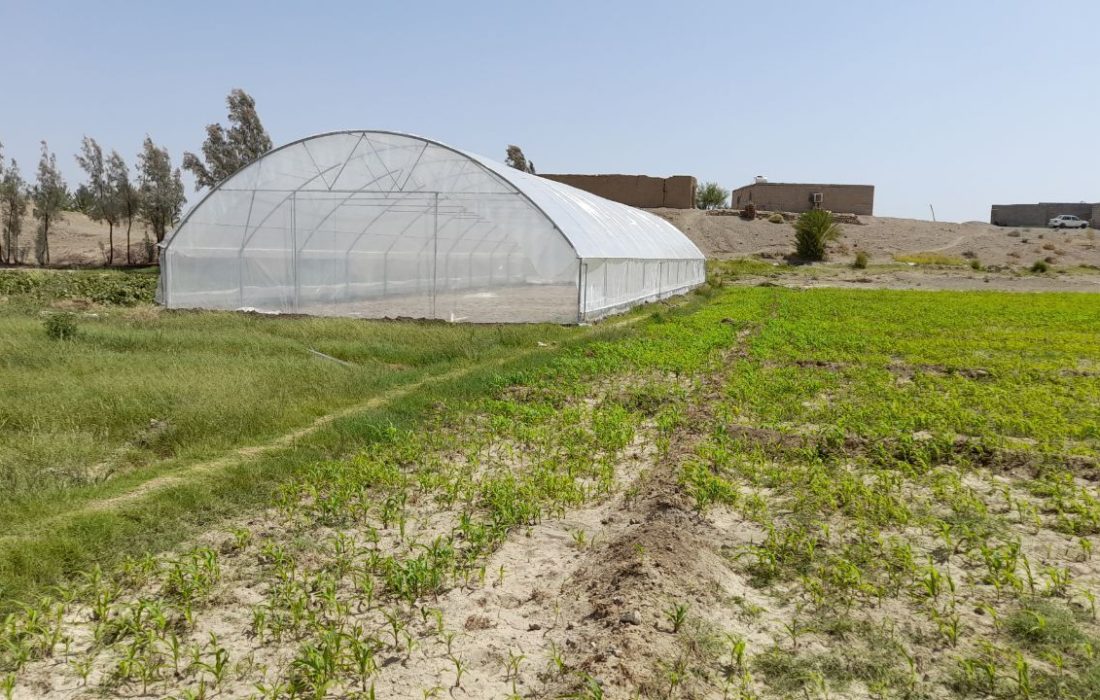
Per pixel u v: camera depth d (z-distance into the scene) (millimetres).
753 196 82312
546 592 5727
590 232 24719
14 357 13570
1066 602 5617
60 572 5871
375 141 22750
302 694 4453
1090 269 58031
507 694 4465
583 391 12742
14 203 60000
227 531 6805
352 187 23375
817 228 61844
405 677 4629
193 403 10562
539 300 22672
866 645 5016
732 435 10023
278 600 5523
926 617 5402
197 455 8930
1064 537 6863
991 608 5281
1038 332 22344
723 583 5859
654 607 5219
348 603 5543
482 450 9578
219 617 5379
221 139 63344
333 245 24281
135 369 13008
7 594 5508
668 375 14742
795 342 19141
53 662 4809
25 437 9094
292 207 23766
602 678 4348
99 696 4465
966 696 4457
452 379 13312
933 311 29156
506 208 22656
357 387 12445
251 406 10484
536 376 13758
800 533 6523
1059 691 4441
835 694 4488
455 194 22844
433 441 9695
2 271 39719
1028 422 10320
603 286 25094
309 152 23312
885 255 65562
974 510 7387
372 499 7746
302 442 9422
